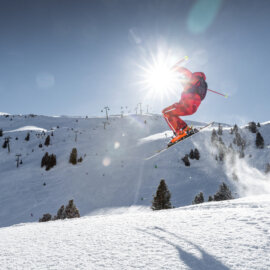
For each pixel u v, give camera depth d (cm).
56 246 402
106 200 3441
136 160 5347
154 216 633
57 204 3416
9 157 6066
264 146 6231
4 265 319
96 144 6912
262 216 441
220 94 579
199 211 626
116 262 288
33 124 9781
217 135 7244
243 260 253
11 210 3262
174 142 675
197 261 265
